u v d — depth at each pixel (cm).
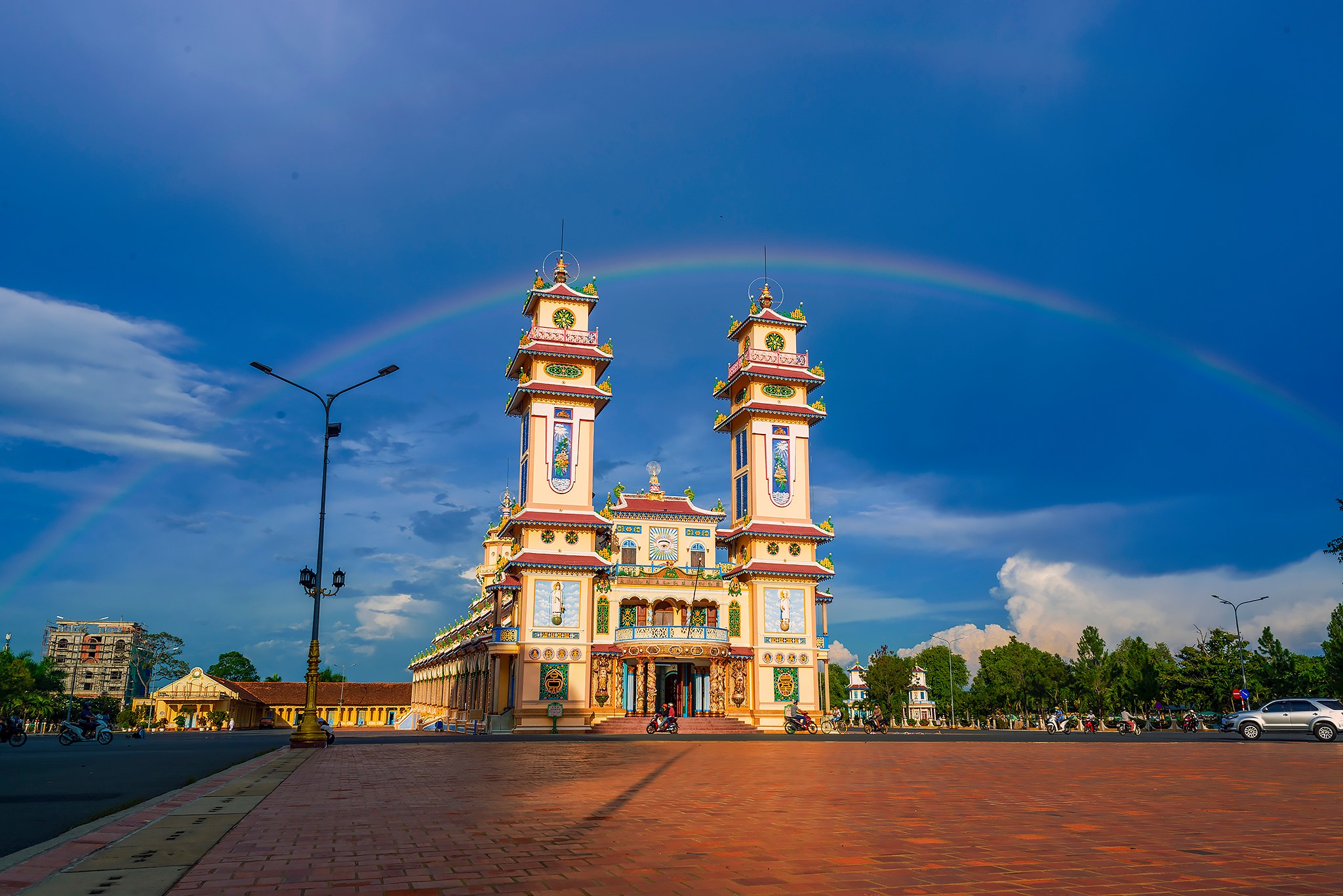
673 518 7900
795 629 6950
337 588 3666
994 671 12238
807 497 7169
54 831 1173
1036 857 964
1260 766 2369
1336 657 7388
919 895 780
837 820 1262
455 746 3662
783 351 7319
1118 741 4147
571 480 6656
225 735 6350
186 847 1020
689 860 946
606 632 6769
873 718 6819
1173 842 1068
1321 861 944
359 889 809
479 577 10819
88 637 15062
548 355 6700
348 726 12425
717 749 3384
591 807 1424
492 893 793
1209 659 8712
